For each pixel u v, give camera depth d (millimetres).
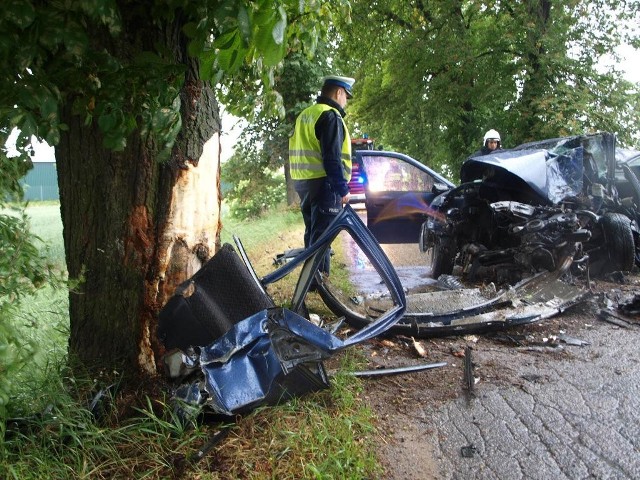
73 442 2646
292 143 5492
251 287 3090
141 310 3150
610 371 3855
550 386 3639
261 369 2947
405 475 2680
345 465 2600
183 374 2938
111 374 3115
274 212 17953
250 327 2955
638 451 2840
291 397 3105
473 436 3033
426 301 4996
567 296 5184
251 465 2592
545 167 6086
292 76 15648
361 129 24422
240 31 2027
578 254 5832
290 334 2943
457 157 21609
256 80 3756
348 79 5309
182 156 3154
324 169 5172
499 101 19516
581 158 6379
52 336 3660
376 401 3451
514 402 3420
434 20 20484
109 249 3146
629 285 6289
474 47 20266
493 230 6691
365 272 7809
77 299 3256
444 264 7273
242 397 2865
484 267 6645
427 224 7273
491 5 19188
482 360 4121
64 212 3246
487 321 4605
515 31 18531
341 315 4570
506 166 6070
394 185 7863
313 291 5250
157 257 3150
